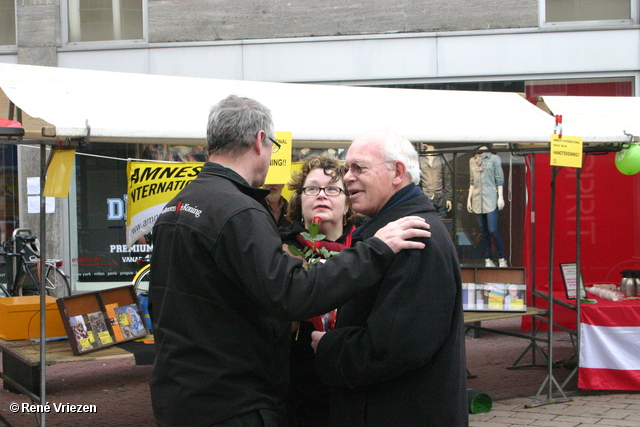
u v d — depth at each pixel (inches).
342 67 337.4
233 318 75.2
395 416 77.9
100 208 347.3
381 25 334.6
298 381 102.0
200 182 79.3
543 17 328.5
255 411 75.6
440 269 75.9
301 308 70.1
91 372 237.9
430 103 179.8
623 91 326.3
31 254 311.1
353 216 121.8
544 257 288.4
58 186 120.9
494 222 325.1
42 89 137.6
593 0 327.6
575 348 223.8
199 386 73.5
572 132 162.9
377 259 74.0
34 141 119.6
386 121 155.9
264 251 71.3
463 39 330.3
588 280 288.5
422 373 77.7
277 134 135.0
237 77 344.2
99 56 353.1
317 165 118.4
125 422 177.0
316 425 102.0
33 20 355.6
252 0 339.9
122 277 349.1
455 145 224.4
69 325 141.7
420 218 77.4
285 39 338.6
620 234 287.6
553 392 197.9
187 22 345.4
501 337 283.6
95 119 126.0
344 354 78.2
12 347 147.4
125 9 356.5
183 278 75.5
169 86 157.6
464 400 80.1
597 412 176.6
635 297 210.8
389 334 73.4
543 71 327.9
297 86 176.7
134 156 337.1
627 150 168.2
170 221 78.2
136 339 156.6
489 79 332.2
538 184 289.0
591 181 287.9
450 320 76.5
